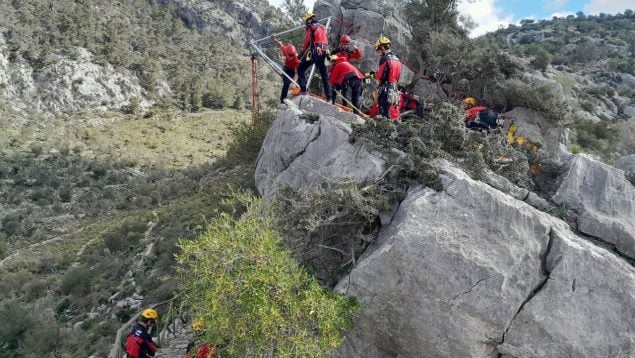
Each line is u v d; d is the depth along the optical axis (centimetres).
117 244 2264
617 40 5712
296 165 917
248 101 8112
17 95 6094
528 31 6919
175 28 9562
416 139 751
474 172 754
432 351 648
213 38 10125
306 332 602
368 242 725
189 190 3272
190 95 7606
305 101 1034
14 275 2219
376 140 797
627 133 1867
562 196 773
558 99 1239
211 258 614
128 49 7969
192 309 665
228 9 11081
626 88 3659
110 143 5341
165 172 4459
